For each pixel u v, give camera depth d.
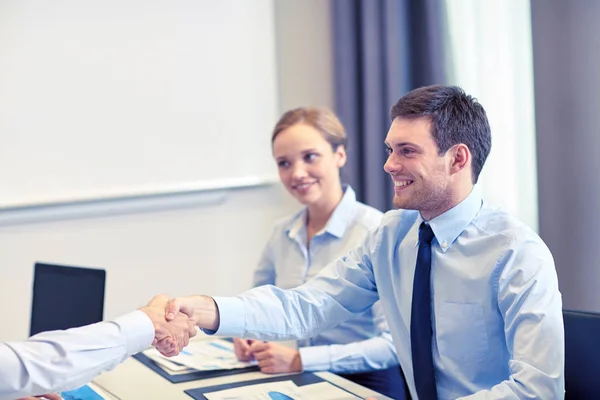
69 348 1.32
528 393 1.26
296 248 2.21
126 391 1.62
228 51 2.82
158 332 1.49
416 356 1.54
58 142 2.54
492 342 1.47
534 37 2.31
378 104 2.84
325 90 3.07
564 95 2.27
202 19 2.76
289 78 3.00
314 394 1.57
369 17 2.82
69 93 2.54
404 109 1.47
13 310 2.52
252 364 1.83
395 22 2.74
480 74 2.55
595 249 2.24
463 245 1.51
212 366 1.80
